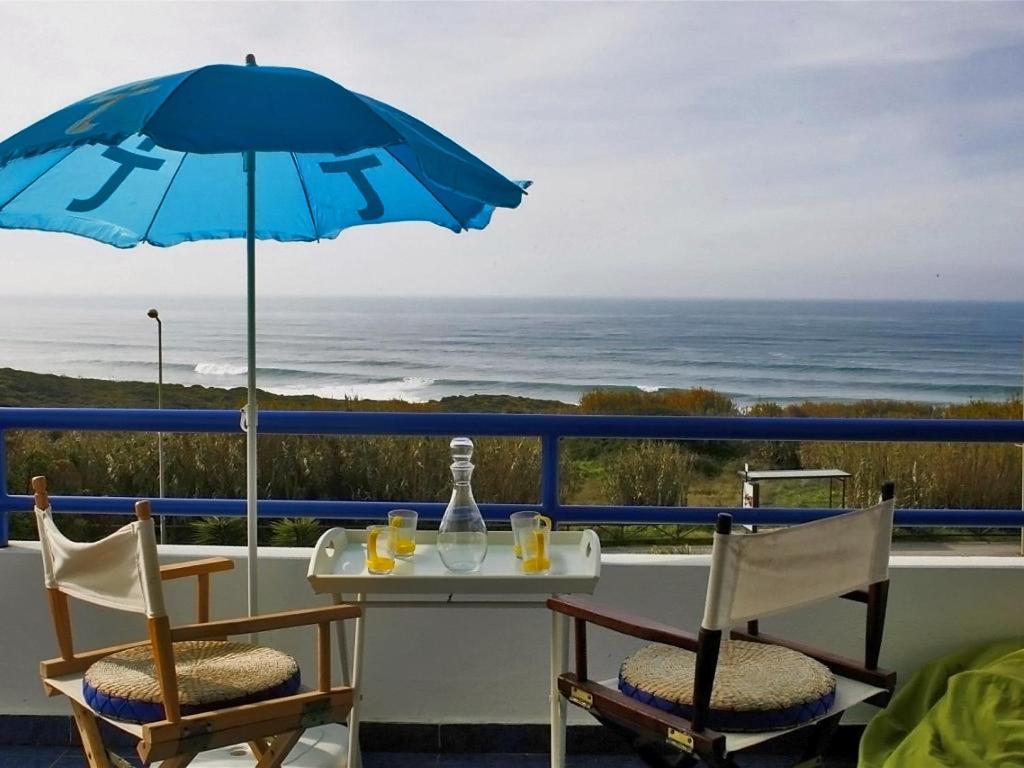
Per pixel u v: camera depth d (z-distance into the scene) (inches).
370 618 129.0
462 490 106.7
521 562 107.3
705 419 122.3
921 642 128.5
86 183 112.7
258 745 116.3
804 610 128.1
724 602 81.0
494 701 129.3
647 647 103.3
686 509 126.0
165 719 85.8
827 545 86.2
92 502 130.2
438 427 123.9
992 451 315.3
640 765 128.1
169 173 117.4
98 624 130.3
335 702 92.1
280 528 244.1
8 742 132.8
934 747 111.0
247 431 112.5
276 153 115.2
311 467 254.7
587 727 130.6
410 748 130.0
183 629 84.9
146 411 125.6
